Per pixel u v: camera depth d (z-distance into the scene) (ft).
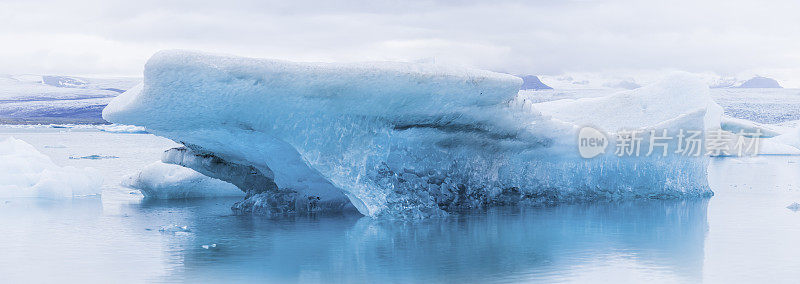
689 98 44.65
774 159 86.43
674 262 21.89
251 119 28.89
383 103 29.53
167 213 34.22
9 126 279.69
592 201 39.27
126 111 27.81
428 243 25.26
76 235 27.17
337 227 29.07
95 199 40.96
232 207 35.86
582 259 22.33
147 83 26.03
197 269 20.93
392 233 27.48
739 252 23.65
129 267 21.21
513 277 19.77
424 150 33.06
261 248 24.29
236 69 25.94
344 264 21.58
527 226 29.37
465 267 21.09
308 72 26.96
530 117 34.73
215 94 26.84
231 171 37.47
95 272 20.59
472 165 35.47
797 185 50.70
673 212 34.37
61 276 20.10
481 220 31.27
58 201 39.78
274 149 31.65
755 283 19.29
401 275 20.02
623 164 40.45
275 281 19.39
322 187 34.19
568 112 46.70
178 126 30.04
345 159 30.32
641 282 19.33
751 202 39.24
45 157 45.73
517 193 37.45
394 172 32.27
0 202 38.91
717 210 35.35
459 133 33.17
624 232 28.04
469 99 31.04
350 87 28.19
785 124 147.23
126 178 42.83
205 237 26.63
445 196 34.37
